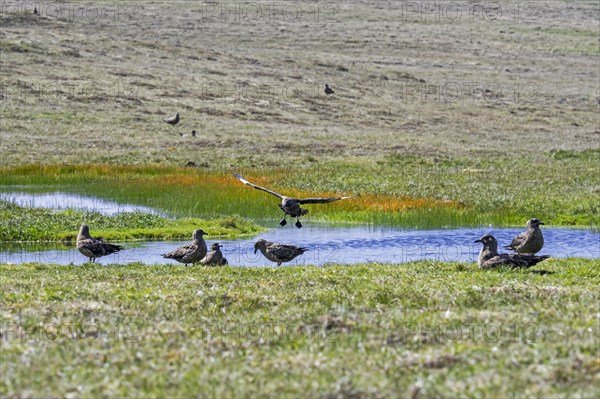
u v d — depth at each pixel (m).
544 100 99.31
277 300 17.36
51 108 75.69
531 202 41.38
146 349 13.51
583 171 55.75
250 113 81.88
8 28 98.25
